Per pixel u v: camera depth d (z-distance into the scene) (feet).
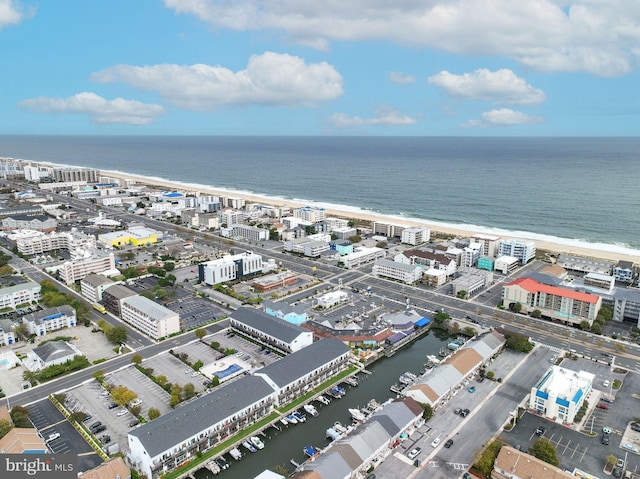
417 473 478.18
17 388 633.61
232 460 508.94
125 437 533.55
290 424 568.00
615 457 496.23
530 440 526.16
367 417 563.07
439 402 596.29
